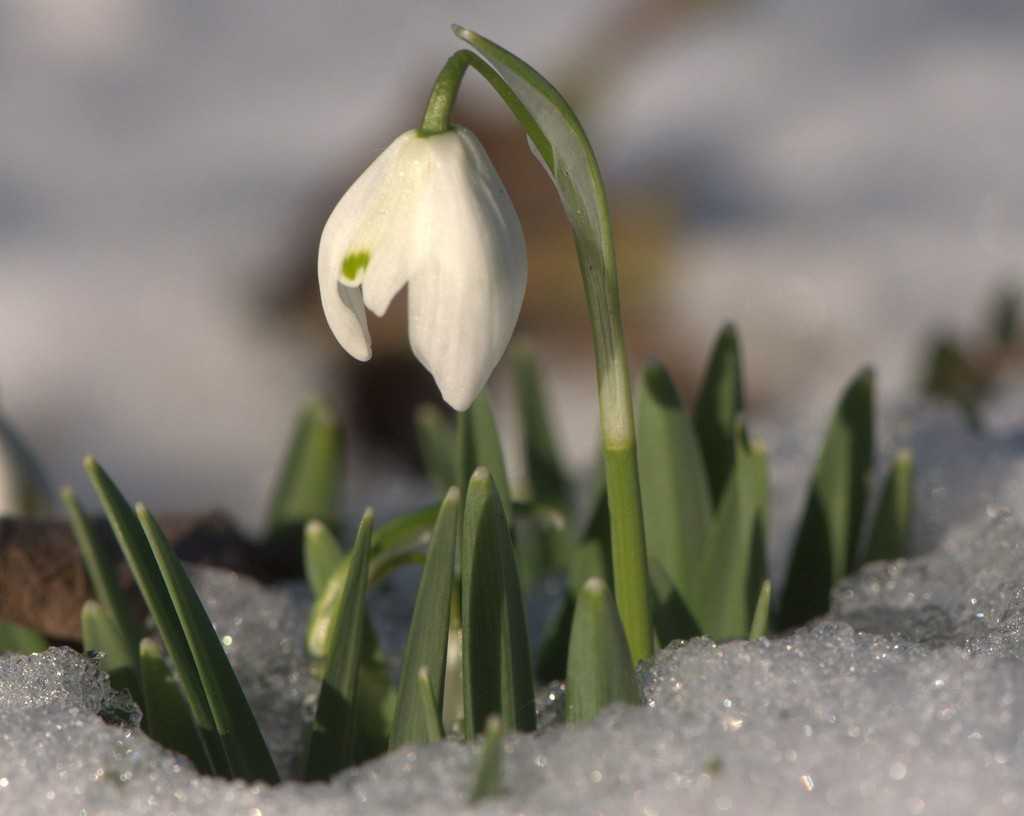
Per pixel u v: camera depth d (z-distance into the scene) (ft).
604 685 2.16
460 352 2.14
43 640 2.28
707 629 2.28
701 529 2.29
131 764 2.17
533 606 2.42
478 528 2.16
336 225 2.15
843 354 4.99
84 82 6.88
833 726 2.15
